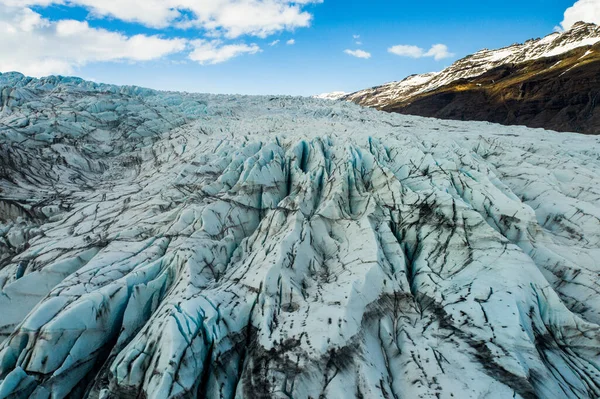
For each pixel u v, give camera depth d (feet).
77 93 118.11
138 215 57.31
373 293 35.73
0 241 54.95
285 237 42.22
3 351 31.30
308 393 26.91
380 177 53.52
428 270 40.37
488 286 35.63
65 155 82.38
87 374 32.91
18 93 107.45
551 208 50.72
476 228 42.27
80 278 39.68
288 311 34.73
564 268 39.88
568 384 27.94
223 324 32.91
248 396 27.76
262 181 58.23
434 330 33.12
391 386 29.01
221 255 46.19
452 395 26.58
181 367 28.40
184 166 70.74
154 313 35.47
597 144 88.22
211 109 125.59
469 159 57.72
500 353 28.99
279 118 102.12
